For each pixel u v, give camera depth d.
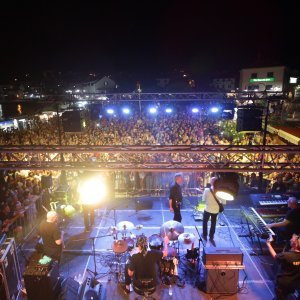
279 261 5.59
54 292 5.37
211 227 8.11
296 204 7.01
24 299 5.98
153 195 11.22
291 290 5.54
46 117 31.55
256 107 11.30
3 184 10.07
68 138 18.64
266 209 8.30
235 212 9.85
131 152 6.98
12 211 8.53
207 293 6.21
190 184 11.55
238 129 11.41
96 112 16.30
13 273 5.96
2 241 5.96
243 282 6.56
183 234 6.87
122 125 22.09
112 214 9.80
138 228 7.74
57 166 7.25
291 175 11.05
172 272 6.60
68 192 10.30
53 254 6.66
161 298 6.11
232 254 6.07
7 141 19.25
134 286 5.26
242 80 41.16
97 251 7.78
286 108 22.78
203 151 6.88
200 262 6.96
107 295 6.25
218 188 5.88
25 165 7.32
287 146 6.93
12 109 22.09
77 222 9.35
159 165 7.26
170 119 24.27
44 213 9.96
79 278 6.73
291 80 39.25
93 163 7.25
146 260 5.15
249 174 12.64
